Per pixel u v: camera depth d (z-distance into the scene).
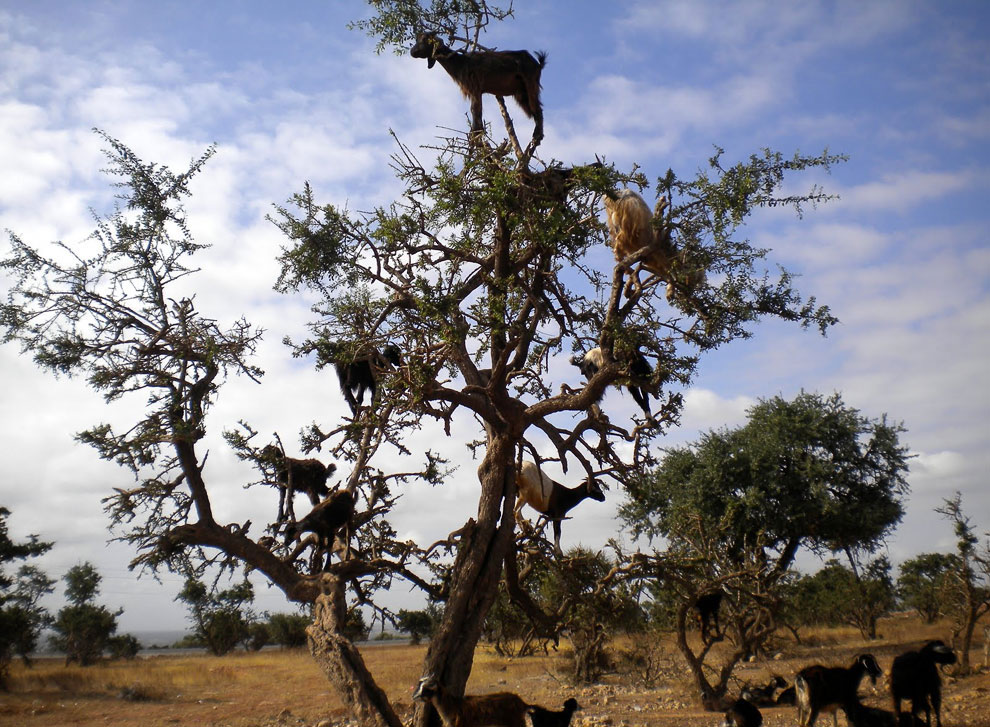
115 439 11.36
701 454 28.11
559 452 12.45
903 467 28.22
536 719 9.84
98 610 35.72
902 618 39.72
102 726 15.54
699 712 14.91
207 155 12.19
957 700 14.08
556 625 14.54
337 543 13.19
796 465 27.38
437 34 11.49
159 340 11.77
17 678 24.28
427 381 10.55
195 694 21.03
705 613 16.34
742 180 9.73
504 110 11.70
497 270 11.03
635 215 11.26
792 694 14.54
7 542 25.91
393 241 10.83
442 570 12.95
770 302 10.84
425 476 13.24
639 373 11.70
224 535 11.66
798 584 20.53
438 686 9.59
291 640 44.22
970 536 18.69
